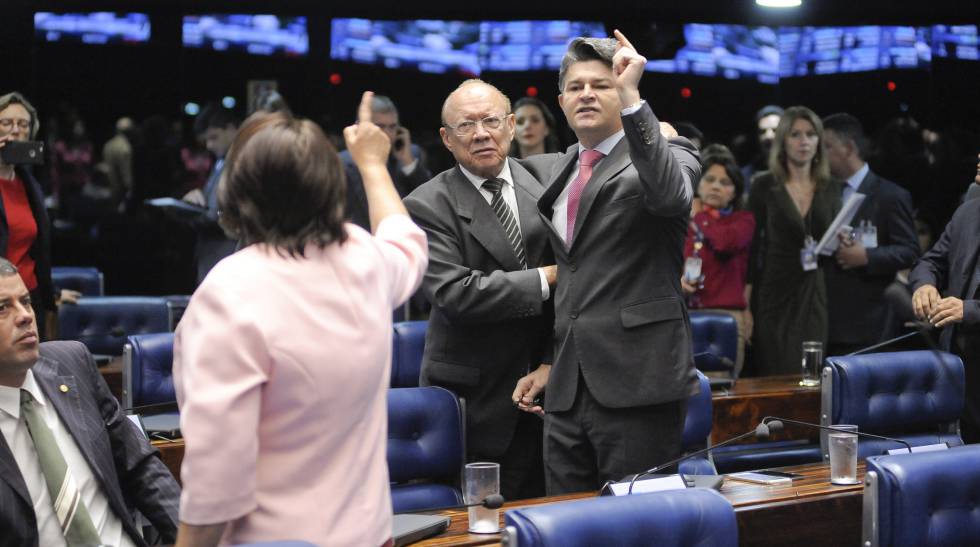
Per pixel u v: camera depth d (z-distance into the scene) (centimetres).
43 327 482
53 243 718
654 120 247
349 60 715
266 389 148
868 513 235
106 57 716
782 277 566
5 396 248
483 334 324
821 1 691
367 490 158
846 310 563
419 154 625
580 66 273
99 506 254
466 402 326
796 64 704
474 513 238
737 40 702
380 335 159
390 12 711
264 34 715
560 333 278
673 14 699
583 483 279
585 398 273
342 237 159
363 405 157
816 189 565
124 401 397
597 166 272
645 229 265
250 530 149
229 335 145
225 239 631
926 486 234
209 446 142
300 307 151
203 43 718
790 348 564
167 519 262
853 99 701
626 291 267
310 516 151
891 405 361
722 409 420
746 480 286
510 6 705
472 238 324
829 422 356
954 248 386
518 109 550
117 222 724
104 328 512
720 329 481
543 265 326
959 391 369
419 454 301
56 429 254
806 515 262
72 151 721
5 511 237
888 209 570
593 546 185
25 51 709
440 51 714
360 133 186
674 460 262
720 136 709
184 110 720
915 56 693
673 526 193
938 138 697
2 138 461
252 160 155
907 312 395
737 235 556
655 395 263
